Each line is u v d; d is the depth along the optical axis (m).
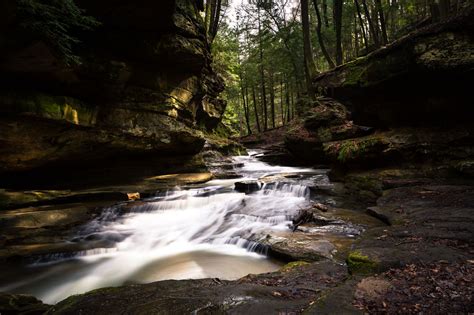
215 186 15.09
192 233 9.83
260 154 25.58
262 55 38.00
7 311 5.26
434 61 9.32
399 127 12.07
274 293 4.46
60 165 13.27
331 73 14.91
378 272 4.45
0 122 9.94
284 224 9.50
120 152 14.62
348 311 3.44
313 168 19.12
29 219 9.46
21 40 8.67
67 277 7.39
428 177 9.96
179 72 16.59
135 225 10.51
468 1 15.19
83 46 11.86
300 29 29.58
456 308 3.30
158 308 4.13
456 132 10.09
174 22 13.59
